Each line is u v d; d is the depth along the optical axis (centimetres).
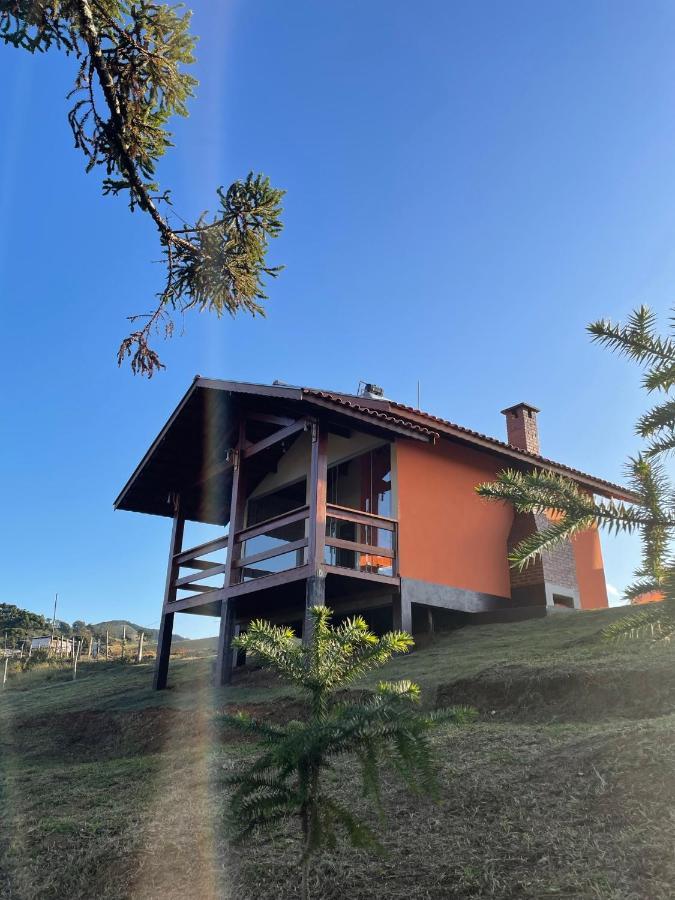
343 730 277
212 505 1554
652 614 197
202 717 908
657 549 198
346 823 288
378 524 1198
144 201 539
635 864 305
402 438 1287
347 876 360
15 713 1256
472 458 1400
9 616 6053
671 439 201
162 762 720
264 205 575
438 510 1300
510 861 338
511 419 1641
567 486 216
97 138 536
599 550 1516
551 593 1333
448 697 704
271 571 1498
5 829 534
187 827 476
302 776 279
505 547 1395
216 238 558
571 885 303
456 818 399
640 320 203
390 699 281
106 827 504
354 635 311
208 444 1443
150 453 1443
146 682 1430
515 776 438
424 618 1302
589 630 908
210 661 1648
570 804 380
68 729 1071
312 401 1104
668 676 570
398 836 392
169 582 1406
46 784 692
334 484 1432
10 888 426
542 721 591
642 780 377
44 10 487
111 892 403
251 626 319
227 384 1239
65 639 4353
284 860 395
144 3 522
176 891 387
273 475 1563
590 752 438
